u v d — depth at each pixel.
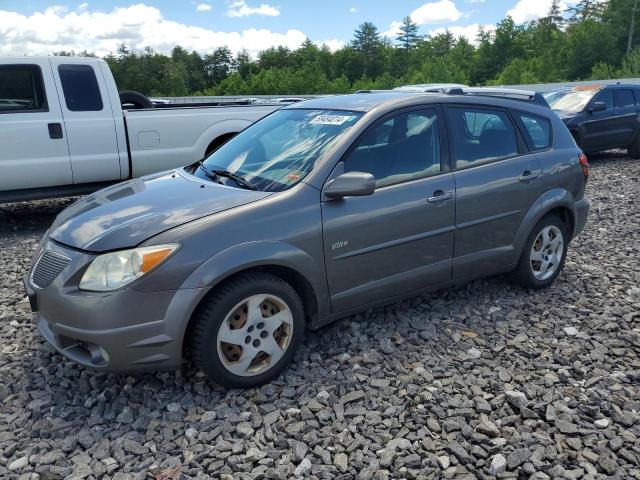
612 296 4.80
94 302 2.99
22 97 6.97
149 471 2.71
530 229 4.58
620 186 9.70
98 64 7.39
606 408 3.17
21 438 2.97
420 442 2.91
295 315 3.46
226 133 8.25
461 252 4.23
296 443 2.89
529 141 4.68
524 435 2.94
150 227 3.16
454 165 4.16
